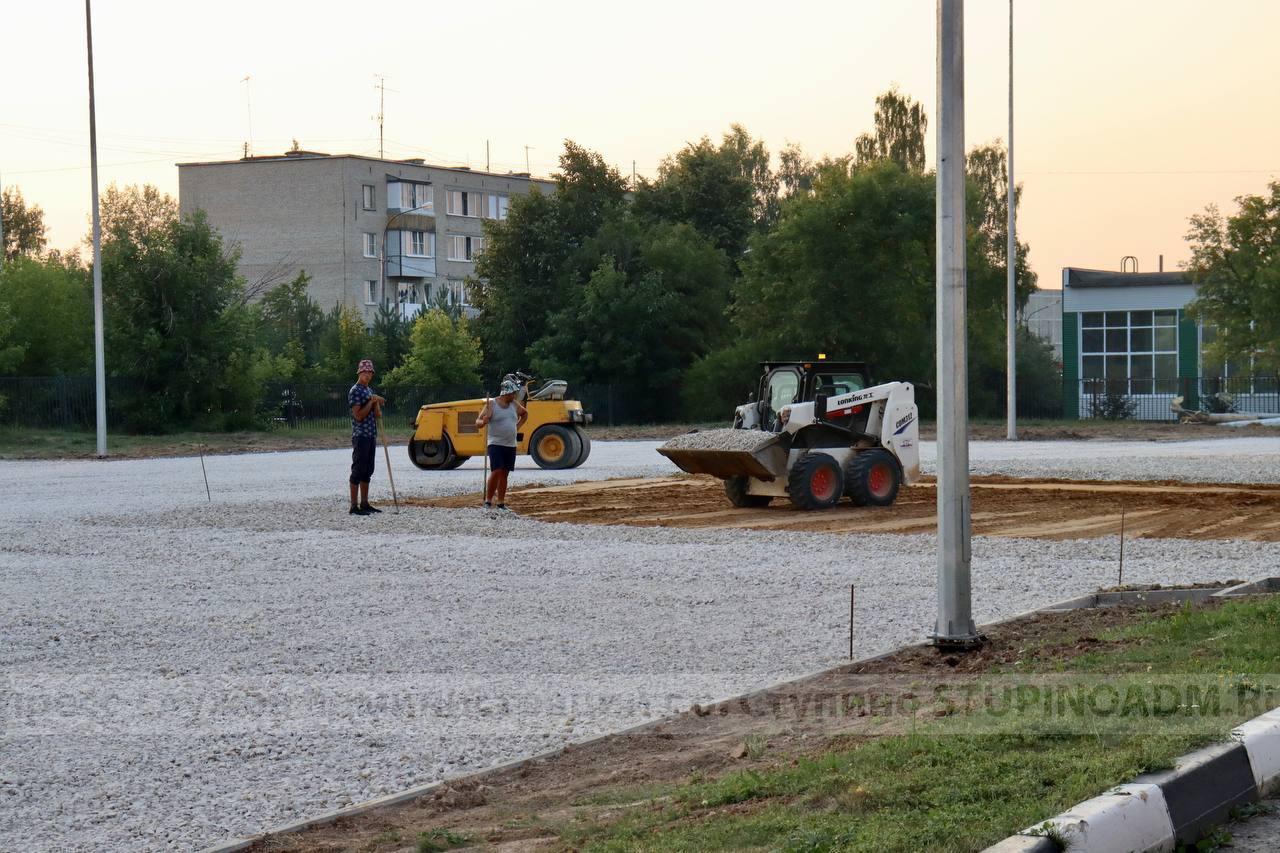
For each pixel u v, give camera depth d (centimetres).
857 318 7819
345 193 11638
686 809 779
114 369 7212
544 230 9306
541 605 1603
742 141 13838
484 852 738
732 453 2712
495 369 9300
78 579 1886
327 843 773
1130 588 1573
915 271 8031
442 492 3272
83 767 948
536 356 8950
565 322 8750
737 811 762
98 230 5441
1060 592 1605
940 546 1241
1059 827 670
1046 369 8688
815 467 2734
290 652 1348
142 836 804
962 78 1249
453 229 12738
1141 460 4222
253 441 6488
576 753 950
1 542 2352
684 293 9006
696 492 3250
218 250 7400
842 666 1183
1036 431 6544
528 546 2158
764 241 8206
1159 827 714
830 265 7888
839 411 2795
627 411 8706
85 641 1427
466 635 1421
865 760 831
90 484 3850
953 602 1233
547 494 3225
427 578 1839
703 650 1312
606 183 9806
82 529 2533
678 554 2036
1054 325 12294
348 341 9106
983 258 8012
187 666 1291
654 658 1281
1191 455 4538
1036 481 3450
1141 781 743
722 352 8244
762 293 8194
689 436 2858
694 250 9106
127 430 7119
